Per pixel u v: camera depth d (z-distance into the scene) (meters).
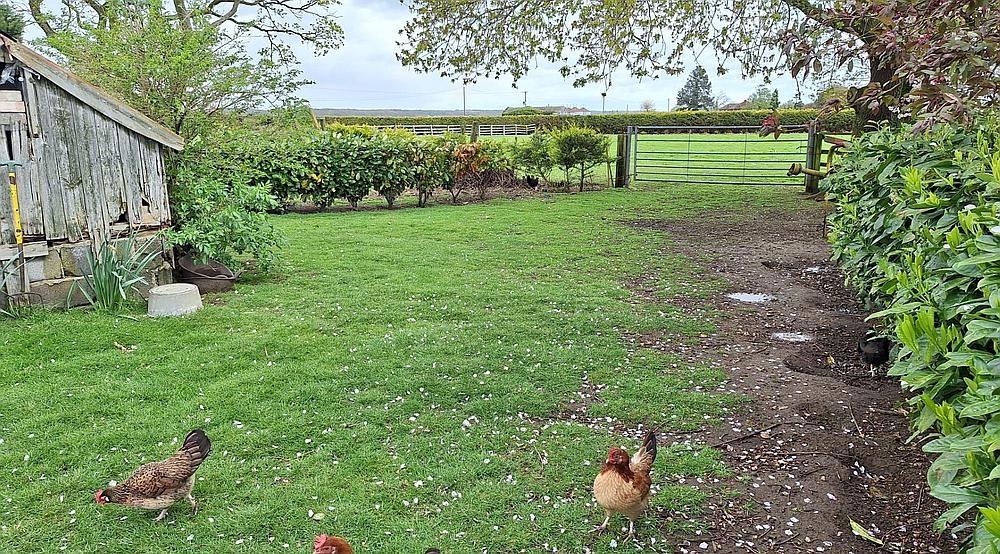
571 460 3.92
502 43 11.30
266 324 6.30
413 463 3.85
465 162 16.25
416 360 5.41
